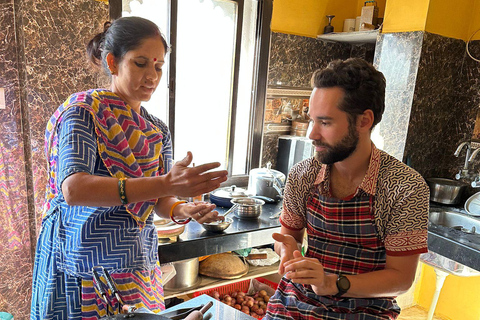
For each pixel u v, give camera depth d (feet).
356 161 3.47
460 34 8.34
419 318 9.23
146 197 3.22
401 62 8.05
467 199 8.02
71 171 3.34
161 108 8.20
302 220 3.98
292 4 9.21
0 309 6.29
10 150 6.02
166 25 7.80
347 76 3.14
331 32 9.64
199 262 7.88
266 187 8.65
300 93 10.05
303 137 9.71
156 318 2.87
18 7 5.63
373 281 3.19
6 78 5.82
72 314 3.99
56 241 3.96
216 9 8.41
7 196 6.10
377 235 3.44
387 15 8.27
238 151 9.66
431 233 6.88
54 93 6.09
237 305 7.75
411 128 8.07
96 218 3.80
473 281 8.80
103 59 4.00
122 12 7.10
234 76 8.97
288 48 9.45
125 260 3.98
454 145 8.86
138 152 4.02
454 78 8.59
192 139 8.78
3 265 6.22
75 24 6.06
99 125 3.69
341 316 3.35
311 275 3.05
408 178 3.24
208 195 8.79
